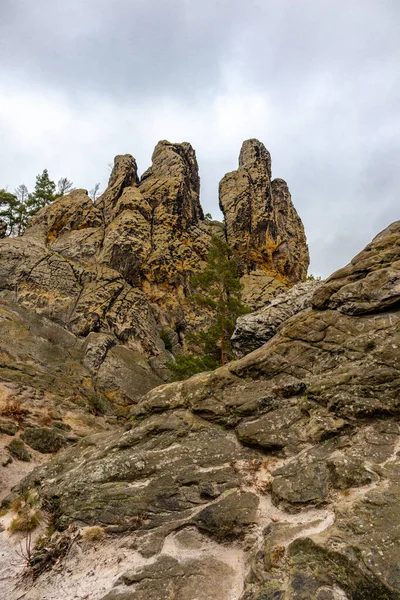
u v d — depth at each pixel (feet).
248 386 32.22
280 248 177.88
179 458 28.35
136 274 139.95
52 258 130.93
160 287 141.59
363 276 34.55
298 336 33.88
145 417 34.47
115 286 127.24
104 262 140.36
